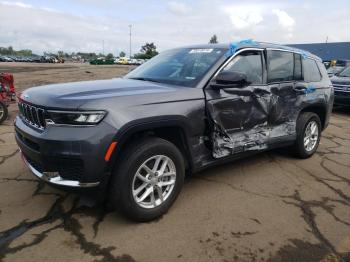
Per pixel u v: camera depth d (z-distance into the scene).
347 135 7.24
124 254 2.77
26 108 3.29
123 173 2.98
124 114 2.95
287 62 4.76
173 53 4.53
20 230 3.05
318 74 5.43
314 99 5.14
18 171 4.36
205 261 2.72
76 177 2.91
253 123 4.17
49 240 2.92
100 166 2.85
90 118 2.83
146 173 3.21
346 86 9.70
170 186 3.39
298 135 5.03
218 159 3.83
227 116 3.80
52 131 2.88
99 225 3.17
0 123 7.41
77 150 2.80
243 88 3.95
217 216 3.41
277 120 4.53
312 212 3.58
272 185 4.23
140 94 3.16
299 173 4.69
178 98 3.36
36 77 20.42
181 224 3.24
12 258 2.67
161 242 2.94
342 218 3.47
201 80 3.66
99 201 3.16
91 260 2.68
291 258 2.79
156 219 3.31
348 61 20.64
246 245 2.95
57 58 69.44
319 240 3.06
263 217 3.43
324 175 4.66
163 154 3.23
